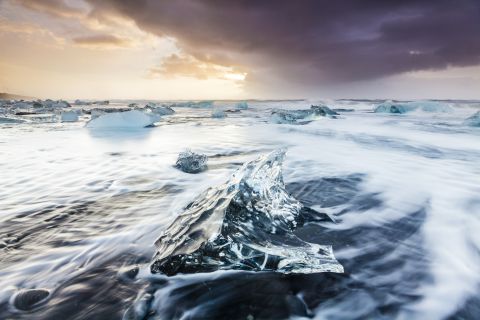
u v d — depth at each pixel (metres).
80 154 6.66
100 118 12.70
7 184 4.26
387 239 2.51
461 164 5.58
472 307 1.65
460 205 3.29
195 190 3.99
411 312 1.62
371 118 18.48
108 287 1.87
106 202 3.50
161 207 3.33
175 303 1.72
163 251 2.19
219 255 2.03
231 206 2.37
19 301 1.73
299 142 8.84
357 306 1.67
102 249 2.35
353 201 3.51
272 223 2.52
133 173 4.93
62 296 1.78
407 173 4.86
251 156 6.57
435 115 20.72
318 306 1.68
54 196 3.73
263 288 1.83
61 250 2.34
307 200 3.56
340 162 5.83
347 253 2.27
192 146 7.98
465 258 2.19
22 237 2.57
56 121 15.74
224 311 1.65
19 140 8.91
